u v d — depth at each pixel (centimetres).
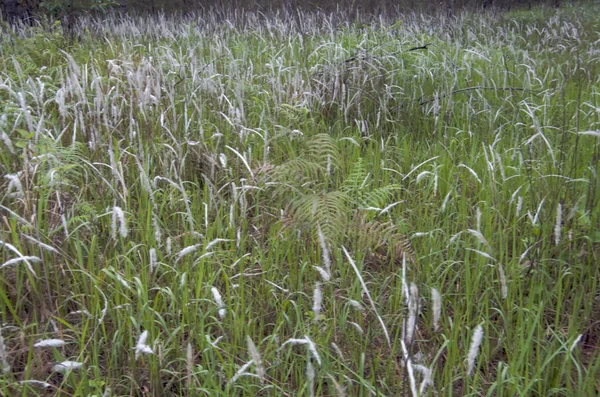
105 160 383
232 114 424
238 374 219
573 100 533
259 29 893
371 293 297
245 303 289
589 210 329
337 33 834
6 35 734
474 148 434
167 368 256
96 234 317
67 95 430
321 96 553
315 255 312
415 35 827
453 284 304
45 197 315
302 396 239
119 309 265
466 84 623
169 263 302
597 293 302
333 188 385
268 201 361
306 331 263
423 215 365
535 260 304
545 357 254
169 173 367
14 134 403
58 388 225
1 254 293
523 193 364
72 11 945
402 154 445
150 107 454
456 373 247
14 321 273
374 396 234
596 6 1427
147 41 827
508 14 1316
